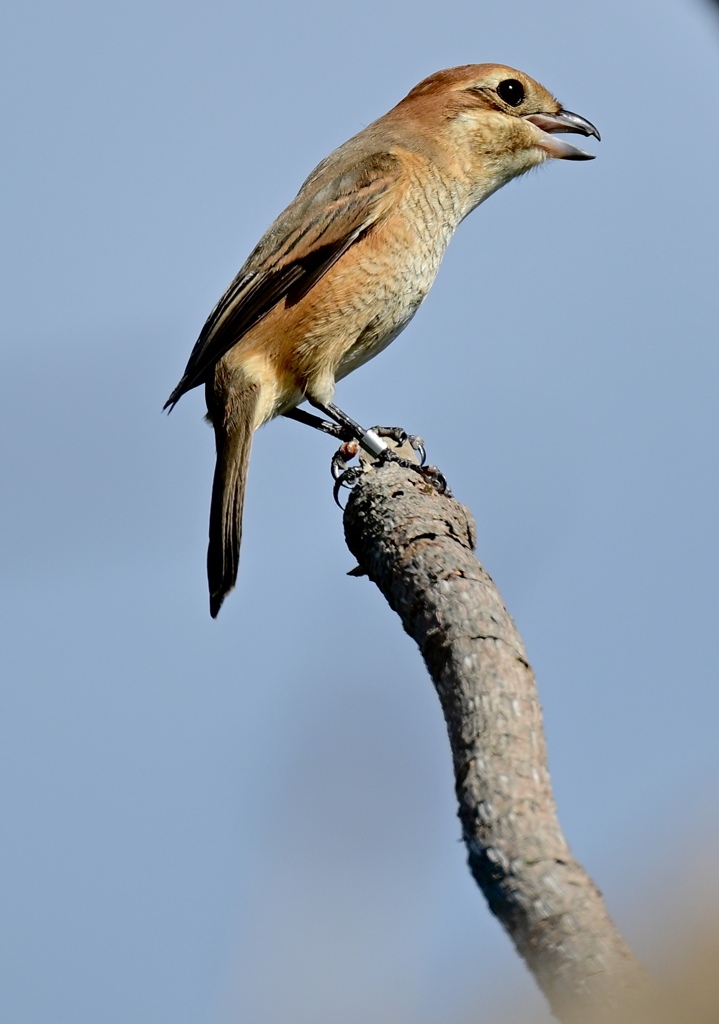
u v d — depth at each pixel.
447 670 5.83
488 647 5.87
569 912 4.11
